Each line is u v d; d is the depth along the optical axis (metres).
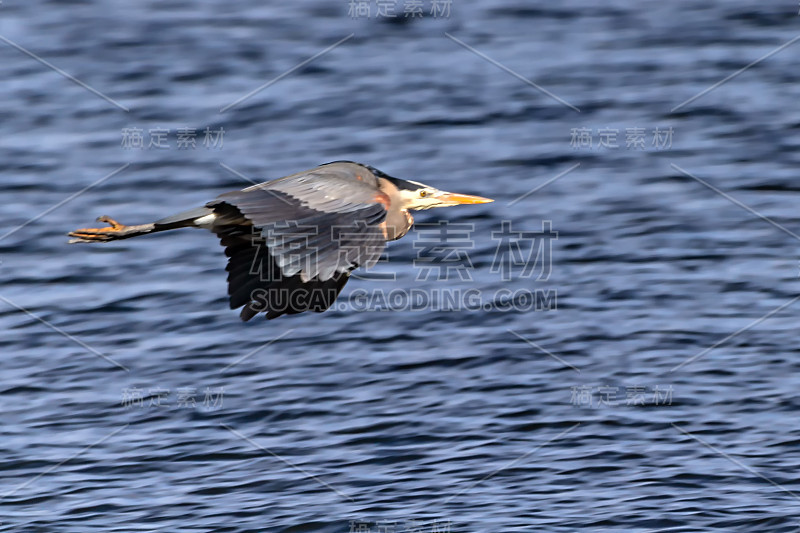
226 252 8.09
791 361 14.72
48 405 14.23
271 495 11.97
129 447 13.16
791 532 10.79
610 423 13.34
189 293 17.14
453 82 25.34
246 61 26.78
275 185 7.12
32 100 24.91
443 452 12.83
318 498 11.84
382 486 12.10
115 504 11.87
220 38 28.12
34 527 11.41
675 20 28.59
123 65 26.66
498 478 12.17
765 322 15.84
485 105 24.16
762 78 25.00
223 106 24.36
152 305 16.83
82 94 25.16
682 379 14.40
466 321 16.11
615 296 16.75
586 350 15.25
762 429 13.10
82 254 18.48
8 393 14.54
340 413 13.82
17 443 13.32
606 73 25.62
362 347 15.48
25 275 17.81
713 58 26.19
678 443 12.84
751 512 11.22
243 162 21.75
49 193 20.66
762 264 17.61
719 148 21.95
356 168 7.75
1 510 11.82
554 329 15.81
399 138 22.69
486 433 13.21
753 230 18.75
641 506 11.41
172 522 11.45
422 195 9.01
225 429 13.52
